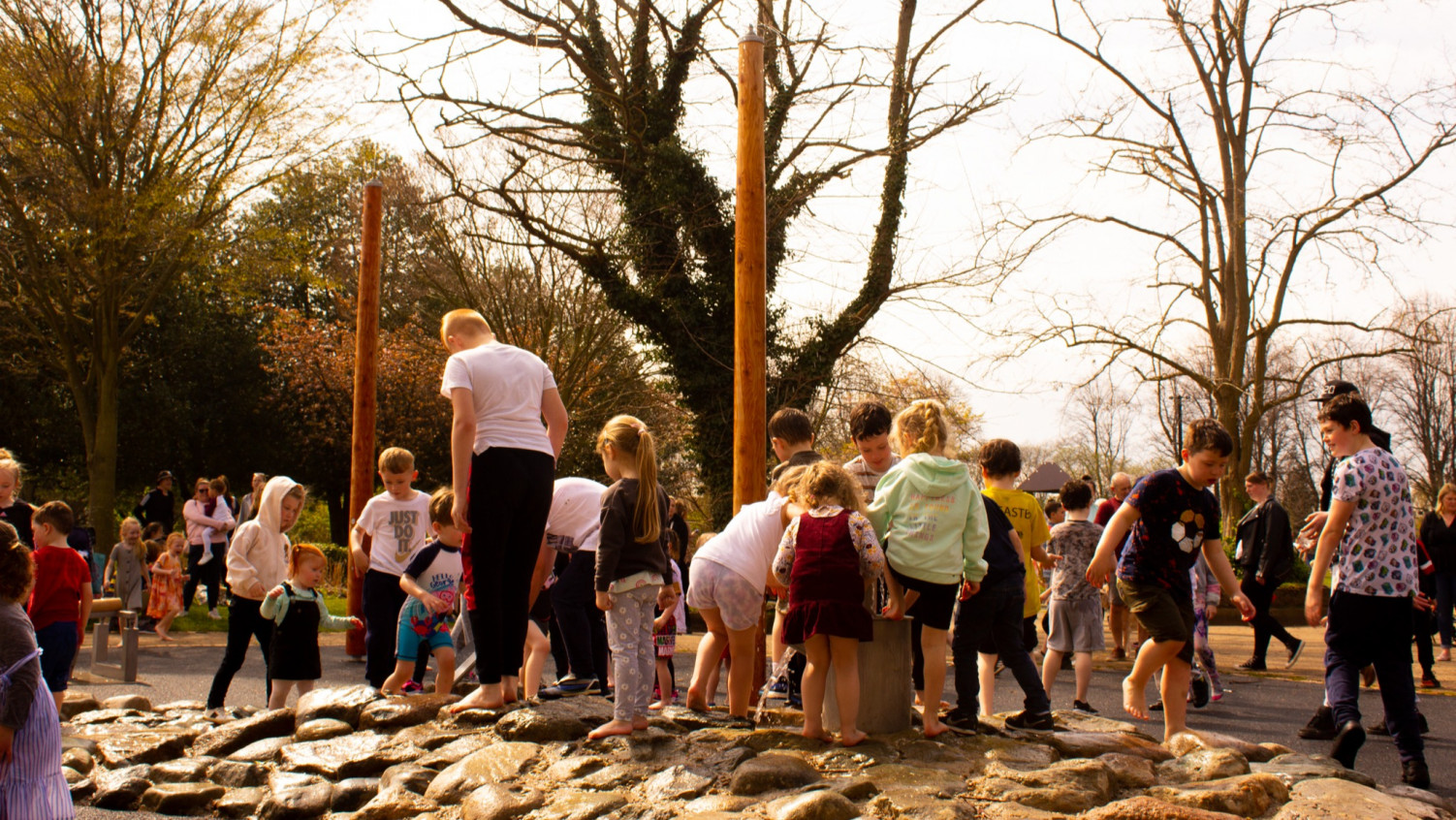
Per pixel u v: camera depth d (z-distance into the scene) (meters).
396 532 7.39
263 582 7.38
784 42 17.48
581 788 4.70
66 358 21.03
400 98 16.58
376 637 7.29
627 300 18.47
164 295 32.25
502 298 22.42
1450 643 11.59
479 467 5.44
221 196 20.83
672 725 5.50
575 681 6.93
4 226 22.16
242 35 19.64
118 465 33.44
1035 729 5.68
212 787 5.40
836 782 4.52
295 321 33.72
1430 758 6.53
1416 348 21.66
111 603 10.68
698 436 18.97
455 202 21.14
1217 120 22.16
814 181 18.25
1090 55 21.89
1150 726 7.70
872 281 18.86
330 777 5.27
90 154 19.39
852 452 23.36
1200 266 22.38
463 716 5.55
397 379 31.17
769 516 5.62
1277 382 22.36
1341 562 5.50
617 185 18.95
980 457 6.70
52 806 3.91
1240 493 21.70
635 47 18.22
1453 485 11.56
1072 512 8.03
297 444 34.16
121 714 6.84
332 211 31.67
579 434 23.45
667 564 5.49
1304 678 10.52
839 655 5.04
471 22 17.61
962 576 5.24
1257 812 4.48
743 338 7.95
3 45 18.48
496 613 5.54
